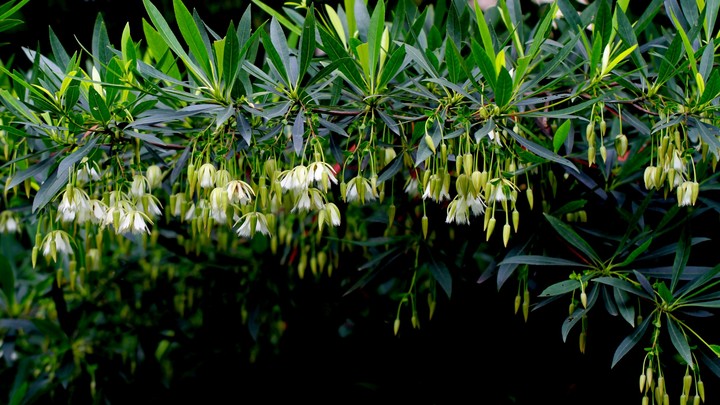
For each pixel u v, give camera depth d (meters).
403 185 1.61
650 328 1.48
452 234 1.62
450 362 1.67
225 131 1.40
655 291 1.42
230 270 1.75
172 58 1.44
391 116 1.42
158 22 1.35
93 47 1.42
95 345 1.78
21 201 1.68
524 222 1.52
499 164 1.41
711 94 1.34
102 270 1.75
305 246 1.67
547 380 1.64
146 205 1.40
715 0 1.39
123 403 1.74
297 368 1.75
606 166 1.52
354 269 1.71
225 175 1.36
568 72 1.39
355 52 1.41
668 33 1.58
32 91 1.35
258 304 1.74
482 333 1.64
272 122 1.42
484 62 1.32
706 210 1.51
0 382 1.75
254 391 1.75
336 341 1.75
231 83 1.36
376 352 1.71
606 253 1.51
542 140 1.54
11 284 1.78
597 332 1.55
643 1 1.67
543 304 1.46
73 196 1.37
